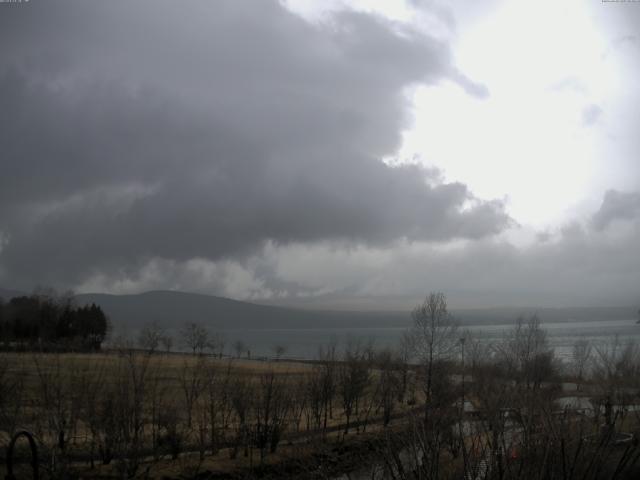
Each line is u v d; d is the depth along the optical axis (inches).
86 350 2456.9
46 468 1057.5
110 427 1337.4
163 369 2268.7
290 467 1349.7
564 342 5546.3
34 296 5428.2
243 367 2930.6
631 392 1963.6
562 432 765.3
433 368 2194.9
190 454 1502.2
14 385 1350.9
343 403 2022.6
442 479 753.0
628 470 800.9
